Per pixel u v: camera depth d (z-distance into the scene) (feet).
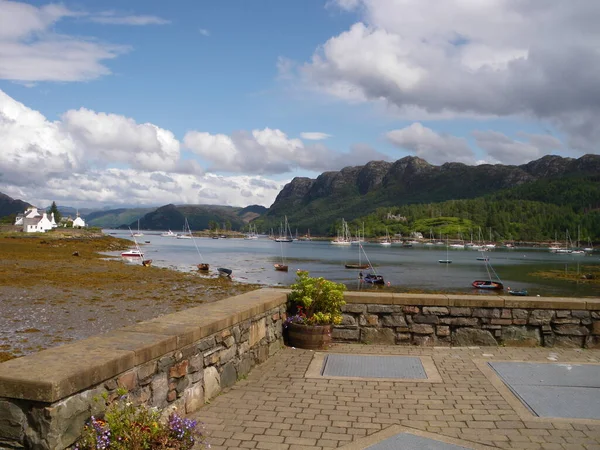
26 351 52.29
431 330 26.99
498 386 19.58
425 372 21.56
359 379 20.58
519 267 289.94
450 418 16.24
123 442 11.60
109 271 159.63
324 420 16.03
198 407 17.11
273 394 18.66
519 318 26.66
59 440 10.77
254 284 157.89
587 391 18.88
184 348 16.22
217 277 179.42
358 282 197.16
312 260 324.80
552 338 26.45
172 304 95.09
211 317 19.03
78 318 73.97
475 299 26.71
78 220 608.19
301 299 26.84
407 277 222.69
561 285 194.29
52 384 10.51
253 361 22.26
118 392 12.28
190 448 13.38
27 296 94.73
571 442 14.39
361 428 15.37
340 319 26.86
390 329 27.17
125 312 82.07
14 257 188.14
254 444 14.12
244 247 535.60
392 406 17.38
